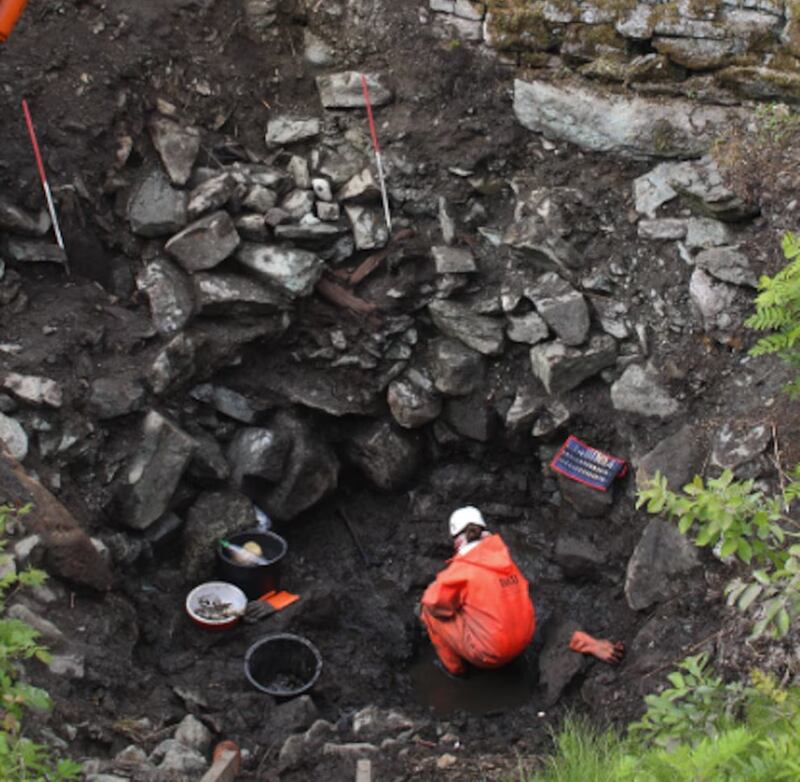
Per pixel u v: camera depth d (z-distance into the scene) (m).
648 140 6.83
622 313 6.72
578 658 5.90
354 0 7.28
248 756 5.09
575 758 4.82
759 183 6.48
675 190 6.71
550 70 7.02
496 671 6.22
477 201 7.13
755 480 5.80
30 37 6.77
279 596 6.38
